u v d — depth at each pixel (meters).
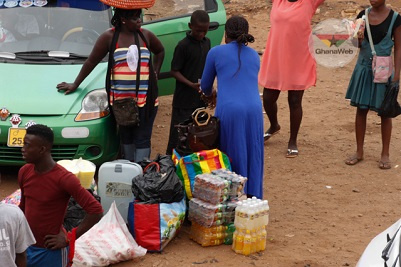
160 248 6.43
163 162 6.77
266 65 9.14
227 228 6.64
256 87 7.05
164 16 9.11
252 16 16.45
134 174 6.66
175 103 8.11
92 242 6.09
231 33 7.04
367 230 7.09
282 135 10.09
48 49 8.49
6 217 4.28
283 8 8.91
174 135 8.20
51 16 8.80
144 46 7.46
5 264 4.31
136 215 6.41
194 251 6.52
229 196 6.61
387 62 8.34
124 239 6.21
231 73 6.94
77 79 7.78
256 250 6.50
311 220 7.32
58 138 7.60
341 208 7.66
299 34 8.77
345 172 8.72
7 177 8.23
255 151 6.98
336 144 9.73
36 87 7.88
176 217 6.50
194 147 6.89
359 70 8.59
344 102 11.65
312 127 10.45
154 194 6.44
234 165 6.98
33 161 4.82
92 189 6.78
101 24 8.85
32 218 4.91
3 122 7.58
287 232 7.01
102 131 7.77
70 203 6.17
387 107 8.42
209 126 6.85
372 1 8.24
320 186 8.27
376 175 8.61
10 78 7.99
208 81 7.18
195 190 6.64
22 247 4.43
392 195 8.02
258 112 6.96
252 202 6.46
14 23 8.70
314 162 9.05
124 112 7.36
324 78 12.91
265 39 14.99
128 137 7.72
